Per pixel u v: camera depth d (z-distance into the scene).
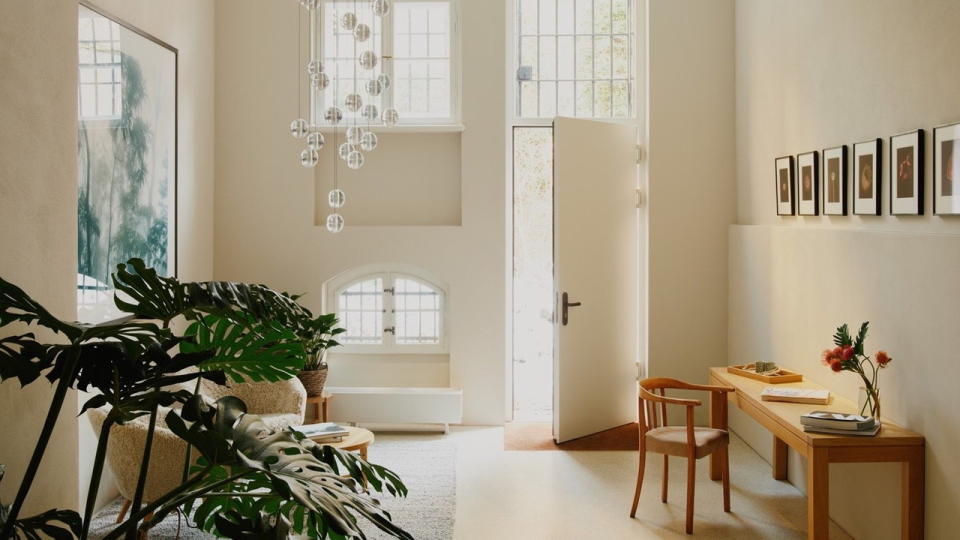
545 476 6.07
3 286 2.53
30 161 2.98
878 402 4.31
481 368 7.43
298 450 2.88
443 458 6.48
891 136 4.41
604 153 7.25
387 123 5.62
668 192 7.37
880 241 4.48
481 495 5.66
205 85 7.11
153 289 2.96
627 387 7.57
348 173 7.54
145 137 5.73
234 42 7.36
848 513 4.96
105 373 2.79
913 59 4.19
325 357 7.41
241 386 5.98
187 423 4.62
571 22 7.68
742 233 6.93
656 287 7.38
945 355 3.85
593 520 5.19
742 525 5.09
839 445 4.07
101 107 5.02
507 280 7.52
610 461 6.45
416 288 7.58
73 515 2.79
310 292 7.44
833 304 5.10
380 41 7.49
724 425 5.63
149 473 4.46
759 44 6.65
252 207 7.41
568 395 6.98
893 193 4.38
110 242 5.16
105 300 5.10
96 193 4.96
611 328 7.37
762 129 6.60
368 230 7.41
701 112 7.36
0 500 2.72
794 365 5.77
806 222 5.71
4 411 2.88
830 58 5.23
